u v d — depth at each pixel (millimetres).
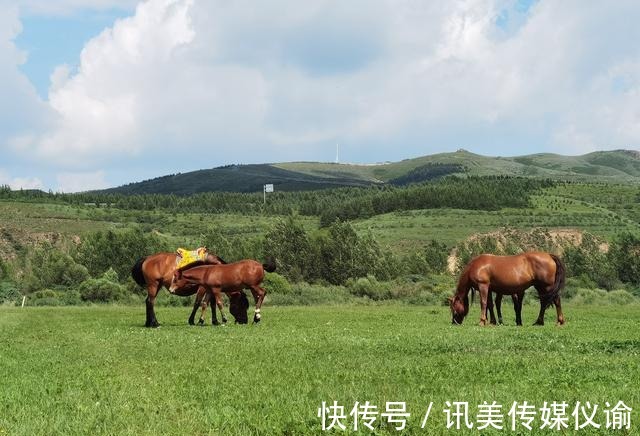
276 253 93375
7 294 74250
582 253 96000
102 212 190625
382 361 14727
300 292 70375
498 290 27906
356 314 37656
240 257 96000
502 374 12742
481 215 171750
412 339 19734
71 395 10961
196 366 14312
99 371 13711
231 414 9461
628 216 171250
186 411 9734
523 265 27391
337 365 14203
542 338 20078
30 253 120938
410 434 8602
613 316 35500
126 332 23922
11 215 168125
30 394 11188
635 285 89625
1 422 9156
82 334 23188
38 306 59938
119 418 9266
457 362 14445
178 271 27938
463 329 24266
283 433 8688
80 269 83688
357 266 90562
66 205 192625
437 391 11148
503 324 28609
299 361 14898
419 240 150000
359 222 182875
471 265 28219
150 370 13797
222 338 20859
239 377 12641
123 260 91875
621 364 14195
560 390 11180
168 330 24984
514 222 160625
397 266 95250
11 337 22406
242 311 29625
